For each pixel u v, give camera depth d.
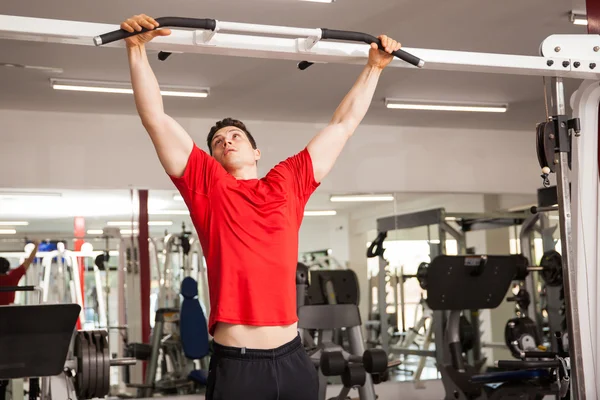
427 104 6.20
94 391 4.15
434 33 4.52
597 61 2.65
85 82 5.32
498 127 7.26
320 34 2.15
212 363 1.97
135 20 1.92
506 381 5.52
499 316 7.07
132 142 6.40
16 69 4.98
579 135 2.76
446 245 7.06
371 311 6.80
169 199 6.42
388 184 7.02
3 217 6.02
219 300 1.93
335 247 6.80
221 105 6.14
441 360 6.89
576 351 2.58
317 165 2.14
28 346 3.39
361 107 2.24
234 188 1.99
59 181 6.18
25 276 6.00
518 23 4.38
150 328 6.24
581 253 2.86
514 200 7.32
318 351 5.34
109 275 6.20
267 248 1.96
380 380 4.92
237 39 2.21
